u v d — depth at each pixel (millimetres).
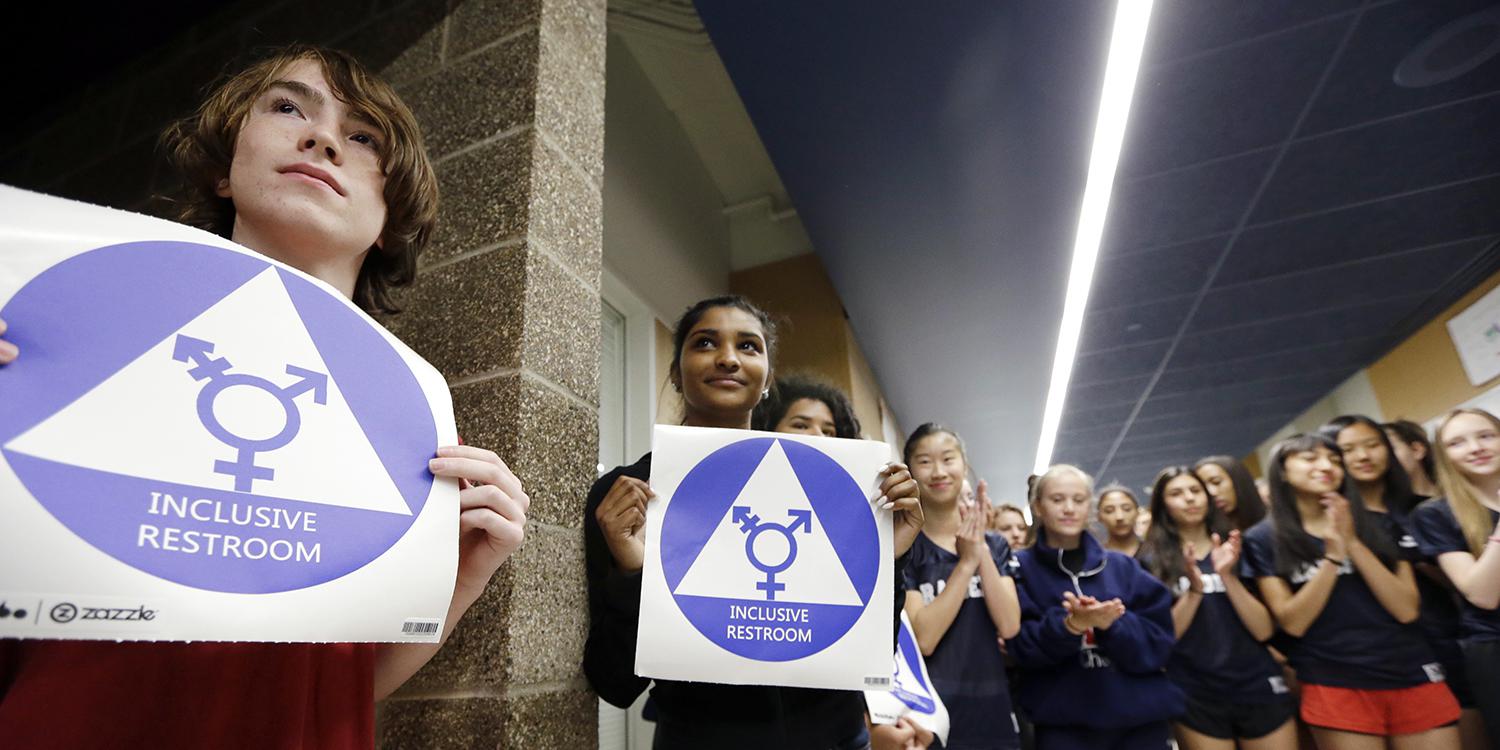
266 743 556
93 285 498
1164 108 2865
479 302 1189
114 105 2123
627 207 3027
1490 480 2064
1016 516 3295
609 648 963
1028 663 1812
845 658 858
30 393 449
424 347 1210
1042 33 2404
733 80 2619
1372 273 4414
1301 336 5270
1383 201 3678
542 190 1259
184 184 823
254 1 1905
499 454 1081
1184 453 8055
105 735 499
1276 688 2119
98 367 481
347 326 634
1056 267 3977
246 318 566
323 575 540
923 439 1938
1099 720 1724
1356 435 2371
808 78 2594
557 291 1242
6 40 2088
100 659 520
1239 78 2752
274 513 531
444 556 614
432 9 1513
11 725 474
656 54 3291
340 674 631
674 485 912
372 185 769
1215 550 2209
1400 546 2168
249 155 706
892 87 2633
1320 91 2865
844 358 4148
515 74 1343
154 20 2006
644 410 2955
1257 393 6359
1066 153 3041
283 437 554
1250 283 4406
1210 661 2174
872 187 3209
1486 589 1972
